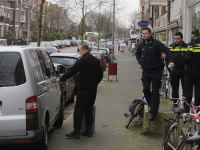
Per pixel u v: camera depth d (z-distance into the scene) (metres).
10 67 5.53
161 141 6.86
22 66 5.54
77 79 7.25
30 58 5.86
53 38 74.56
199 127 4.34
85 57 6.93
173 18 16.61
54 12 66.12
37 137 5.52
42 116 5.79
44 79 6.42
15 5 72.38
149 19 33.16
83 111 7.04
